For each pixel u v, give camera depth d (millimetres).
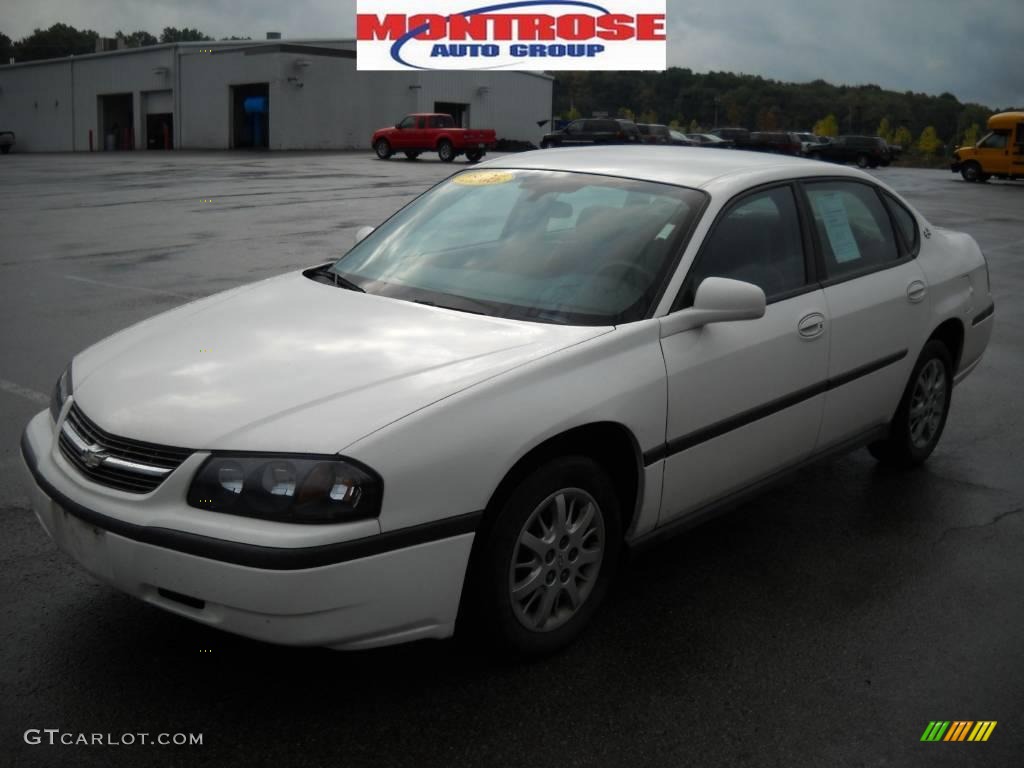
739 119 182125
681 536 4250
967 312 5086
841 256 4309
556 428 2961
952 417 6180
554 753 2703
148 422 2779
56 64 60531
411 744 2715
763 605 3613
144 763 2594
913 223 4949
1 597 3449
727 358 3555
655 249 3570
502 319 3365
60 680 2957
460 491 2756
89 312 8570
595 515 3240
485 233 3895
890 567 3973
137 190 22797
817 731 2854
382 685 2996
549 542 3088
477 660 3158
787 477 4086
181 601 2682
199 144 53281
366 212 17969
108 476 2779
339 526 2576
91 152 53719
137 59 55156
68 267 11203
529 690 2998
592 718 2867
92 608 3398
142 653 3119
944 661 3264
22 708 2811
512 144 54719
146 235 14312
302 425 2678
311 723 2791
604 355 3188
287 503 2561
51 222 15891
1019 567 4008
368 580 2623
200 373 3006
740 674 3137
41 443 3160
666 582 3783
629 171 4023
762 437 3807
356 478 2592
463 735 2762
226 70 51188
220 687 2953
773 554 4070
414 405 2760
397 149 39219
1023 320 9586
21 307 8758
